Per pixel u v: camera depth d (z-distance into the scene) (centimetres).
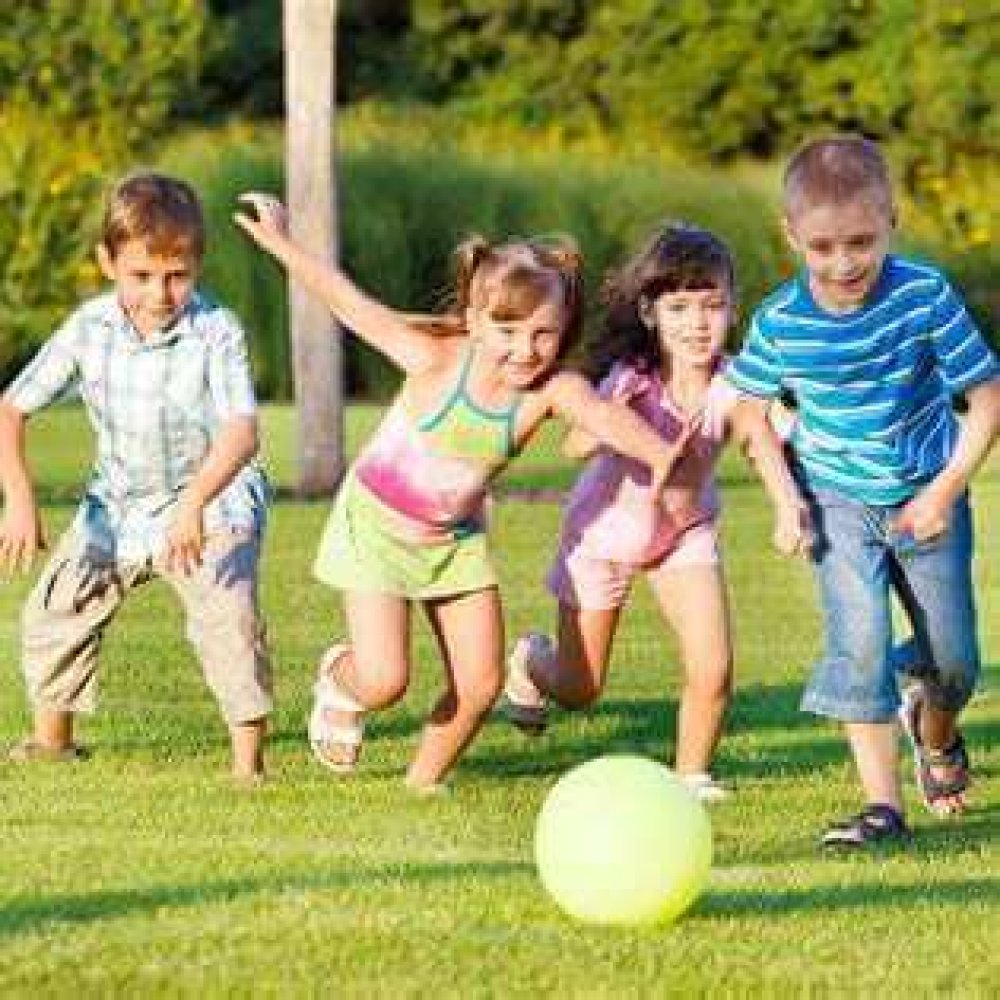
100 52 5297
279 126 6372
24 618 1681
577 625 1692
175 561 1573
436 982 1110
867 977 1141
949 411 1526
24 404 1631
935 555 1521
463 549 1589
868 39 6494
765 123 6600
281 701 1934
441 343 1568
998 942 1207
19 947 1154
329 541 1606
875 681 1488
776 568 2806
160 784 1595
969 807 1611
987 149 5766
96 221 4738
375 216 4978
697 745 1647
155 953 1147
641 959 1154
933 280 1486
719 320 1617
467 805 1548
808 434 1515
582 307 1557
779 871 1357
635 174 5322
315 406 3559
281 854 1368
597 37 6731
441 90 7081
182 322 1622
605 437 1545
